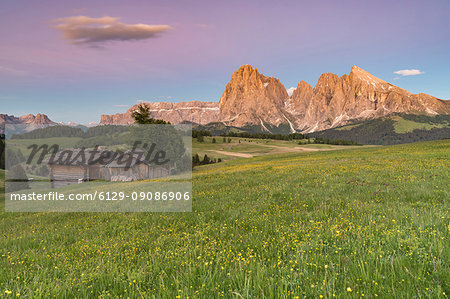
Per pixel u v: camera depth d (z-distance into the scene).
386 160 30.11
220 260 6.14
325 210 10.74
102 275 5.69
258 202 14.02
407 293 3.62
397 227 6.87
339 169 24.89
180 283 4.91
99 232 11.43
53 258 7.95
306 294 3.99
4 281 5.70
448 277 3.96
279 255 6.11
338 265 5.00
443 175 16.81
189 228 10.59
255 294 4.12
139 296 4.52
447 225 6.70
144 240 9.15
